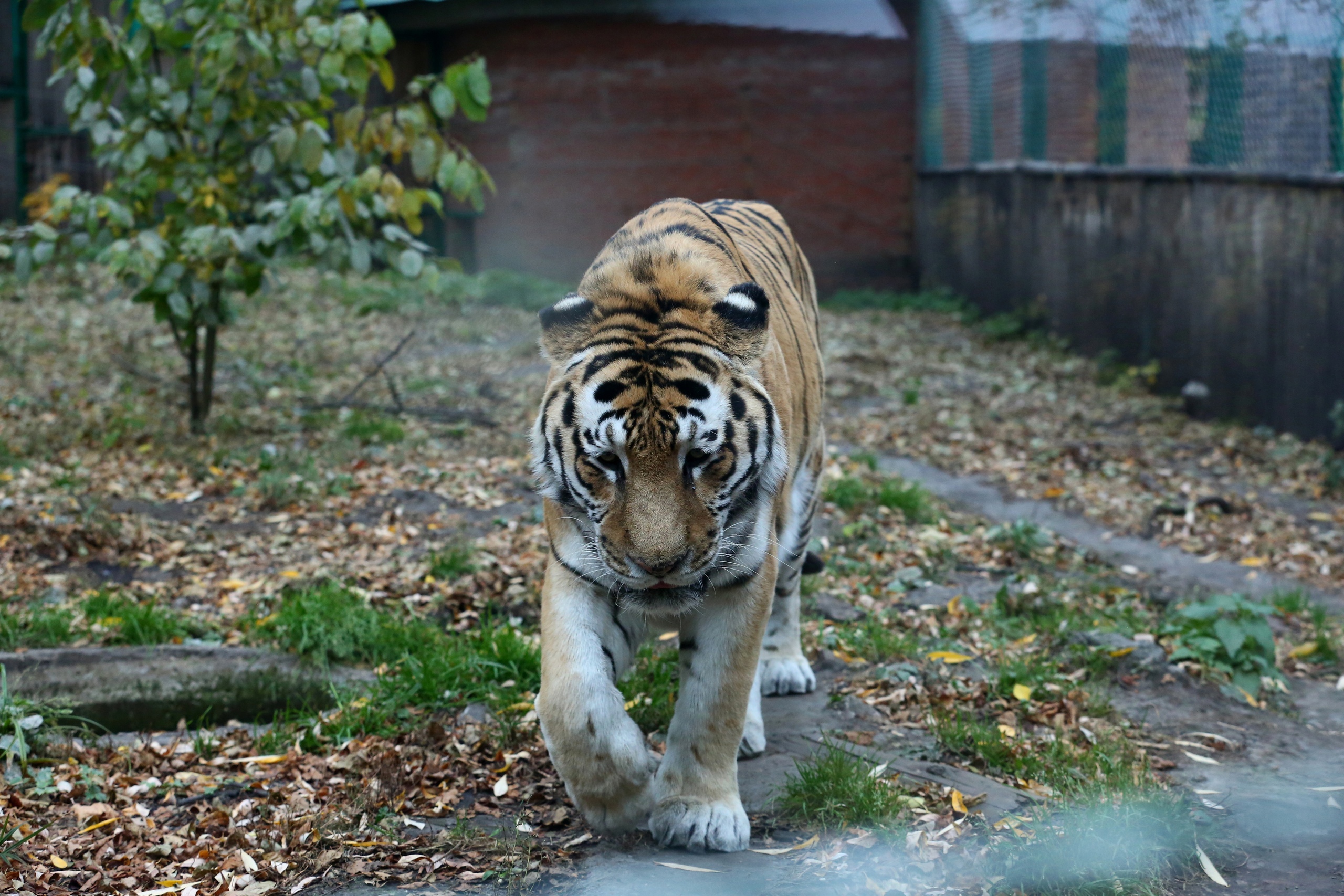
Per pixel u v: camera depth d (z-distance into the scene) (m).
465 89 8.35
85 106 8.69
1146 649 5.70
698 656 3.81
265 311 14.93
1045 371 13.94
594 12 19.17
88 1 8.23
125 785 4.29
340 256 8.66
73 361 11.80
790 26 19.62
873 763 4.35
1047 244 15.55
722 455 3.47
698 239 4.14
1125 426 11.62
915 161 20.00
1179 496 9.16
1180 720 5.19
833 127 19.89
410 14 19.09
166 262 8.63
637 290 3.75
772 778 4.35
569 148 19.84
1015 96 16.38
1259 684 5.57
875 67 19.77
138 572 6.68
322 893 3.59
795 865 3.71
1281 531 8.34
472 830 3.93
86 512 7.22
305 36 8.34
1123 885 3.56
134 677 5.28
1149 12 12.68
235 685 5.29
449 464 9.10
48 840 3.89
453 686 5.11
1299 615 6.72
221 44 8.00
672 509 3.40
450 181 8.43
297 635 5.62
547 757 4.50
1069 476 9.70
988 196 17.30
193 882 3.63
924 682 5.32
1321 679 5.88
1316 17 10.12
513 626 5.88
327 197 8.26
